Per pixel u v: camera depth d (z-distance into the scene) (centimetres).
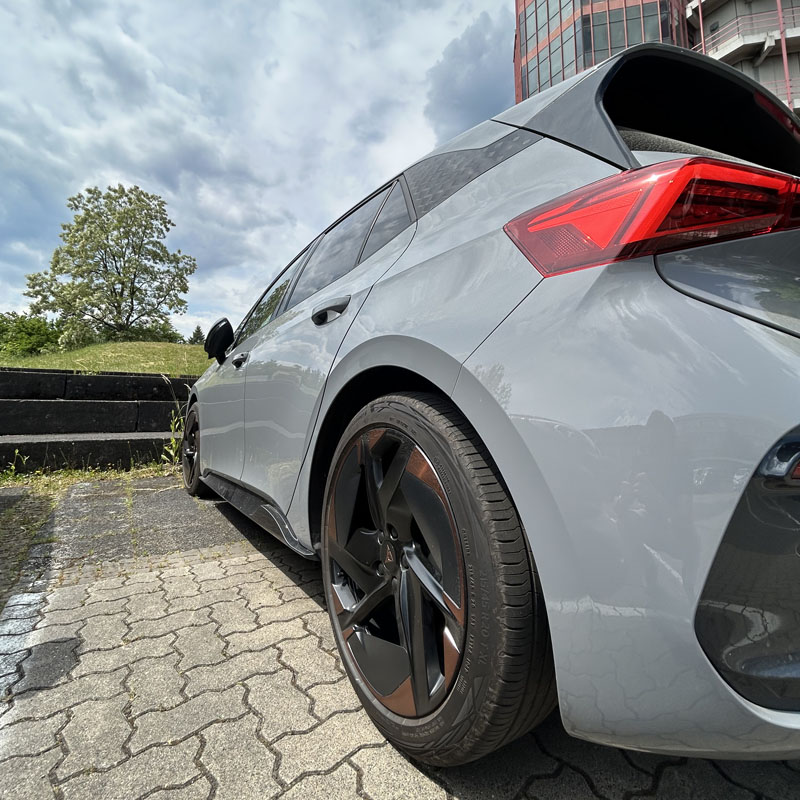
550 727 121
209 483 294
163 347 1269
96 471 425
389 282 134
